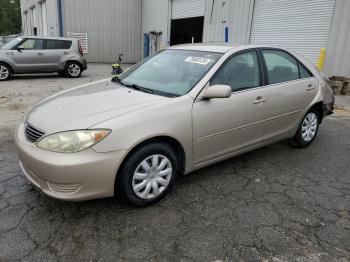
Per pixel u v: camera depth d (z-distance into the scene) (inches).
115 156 107.4
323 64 413.7
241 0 519.5
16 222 110.2
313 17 420.8
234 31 541.0
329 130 233.5
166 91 134.8
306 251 101.8
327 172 160.1
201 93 130.4
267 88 156.1
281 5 458.9
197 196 131.5
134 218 115.0
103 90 141.6
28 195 127.2
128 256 96.7
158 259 96.0
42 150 106.3
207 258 97.2
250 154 179.3
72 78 497.4
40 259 94.0
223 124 137.3
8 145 181.3
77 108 120.1
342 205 129.6
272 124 162.1
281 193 137.1
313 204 129.6
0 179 139.3
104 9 776.9
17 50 449.7
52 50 476.4
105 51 804.6
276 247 103.0
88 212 117.3
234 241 105.1
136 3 816.3
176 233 107.9
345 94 375.9
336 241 107.1
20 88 387.9
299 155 180.9
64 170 102.4
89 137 104.7
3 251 96.6
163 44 749.9
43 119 116.6
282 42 466.6
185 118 123.7
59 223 110.6
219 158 143.0
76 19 748.6
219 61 141.0
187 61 149.5
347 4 379.2
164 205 124.1
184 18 677.3
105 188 109.3
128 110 115.4
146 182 119.3
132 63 844.6
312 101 182.1
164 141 123.0
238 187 140.5
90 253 97.3
